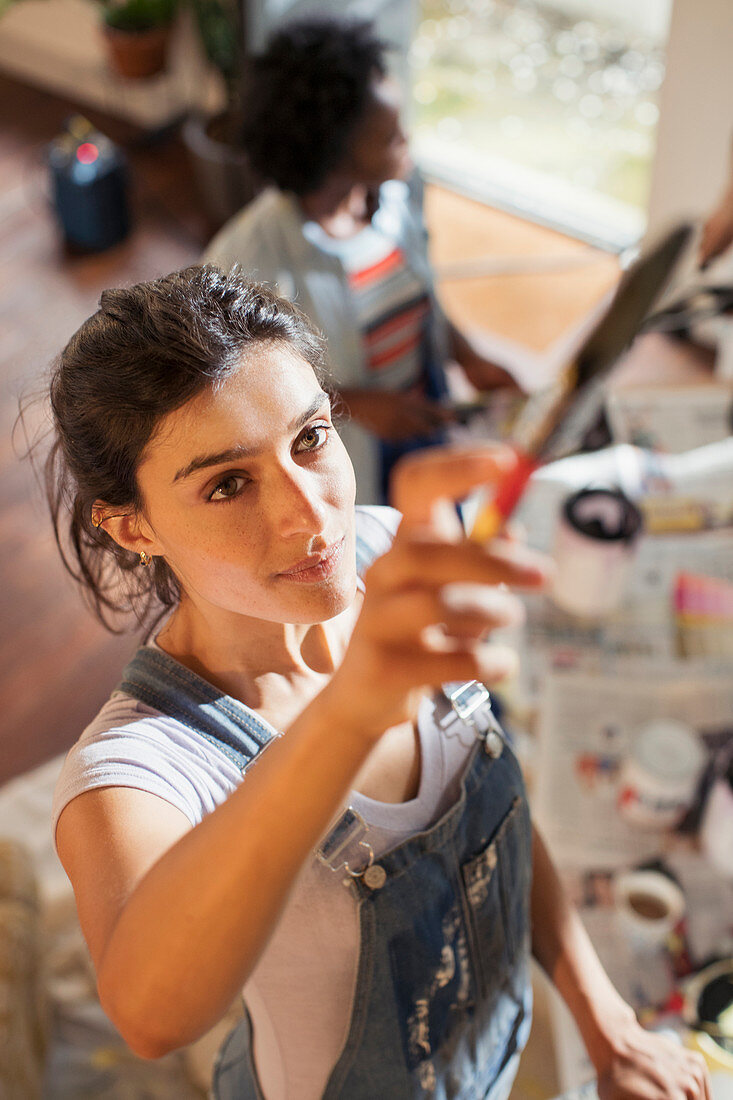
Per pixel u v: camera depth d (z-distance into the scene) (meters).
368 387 1.92
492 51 4.40
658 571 1.80
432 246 3.79
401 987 0.79
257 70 1.67
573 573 1.70
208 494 0.62
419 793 0.78
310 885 0.73
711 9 2.69
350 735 0.43
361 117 1.63
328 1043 0.81
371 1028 0.79
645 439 2.02
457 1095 0.90
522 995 0.97
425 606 0.36
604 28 4.37
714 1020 1.24
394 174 1.73
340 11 3.15
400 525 0.39
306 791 0.44
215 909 0.47
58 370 0.67
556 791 1.53
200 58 4.09
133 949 0.50
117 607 0.82
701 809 1.50
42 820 2.13
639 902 1.41
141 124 4.38
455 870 0.80
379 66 1.65
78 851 0.61
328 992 0.78
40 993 1.48
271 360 0.62
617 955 1.36
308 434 0.64
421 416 1.82
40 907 1.59
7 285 3.69
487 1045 0.93
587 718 1.61
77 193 3.64
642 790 1.47
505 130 4.14
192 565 0.65
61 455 0.76
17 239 3.88
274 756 0.46
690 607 1.75
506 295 3.59
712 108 2.84
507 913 0.89
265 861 0.46
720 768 1.46
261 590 0.64
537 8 4.46
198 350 0.60
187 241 3.89
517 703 1.64
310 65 1.60
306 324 0.70
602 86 4.25
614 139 4.08
